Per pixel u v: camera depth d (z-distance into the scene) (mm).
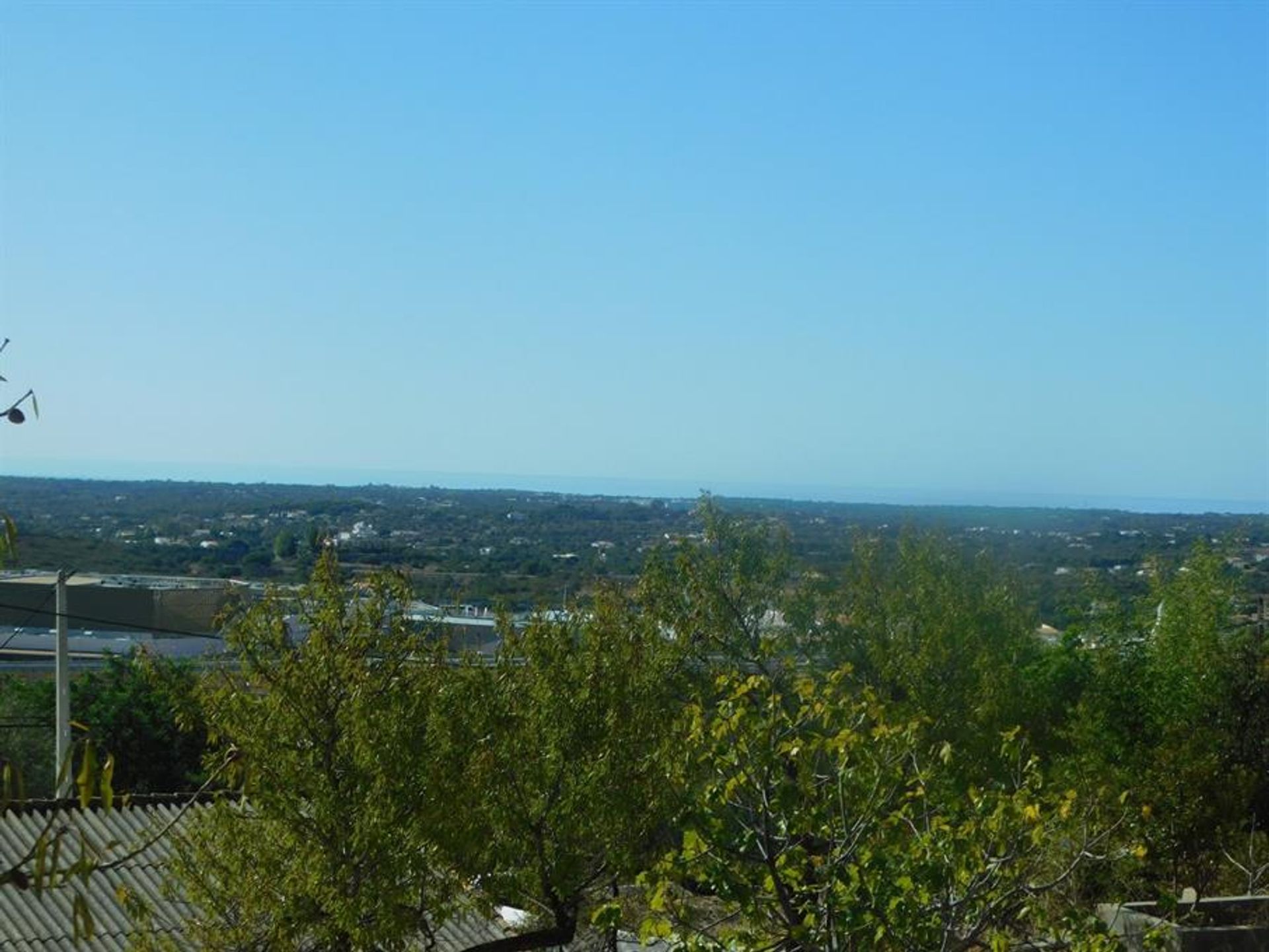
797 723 9164
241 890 12852
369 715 12766
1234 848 16875
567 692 13922
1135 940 12078
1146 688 23516
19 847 16250
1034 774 9766
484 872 13383
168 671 14773
